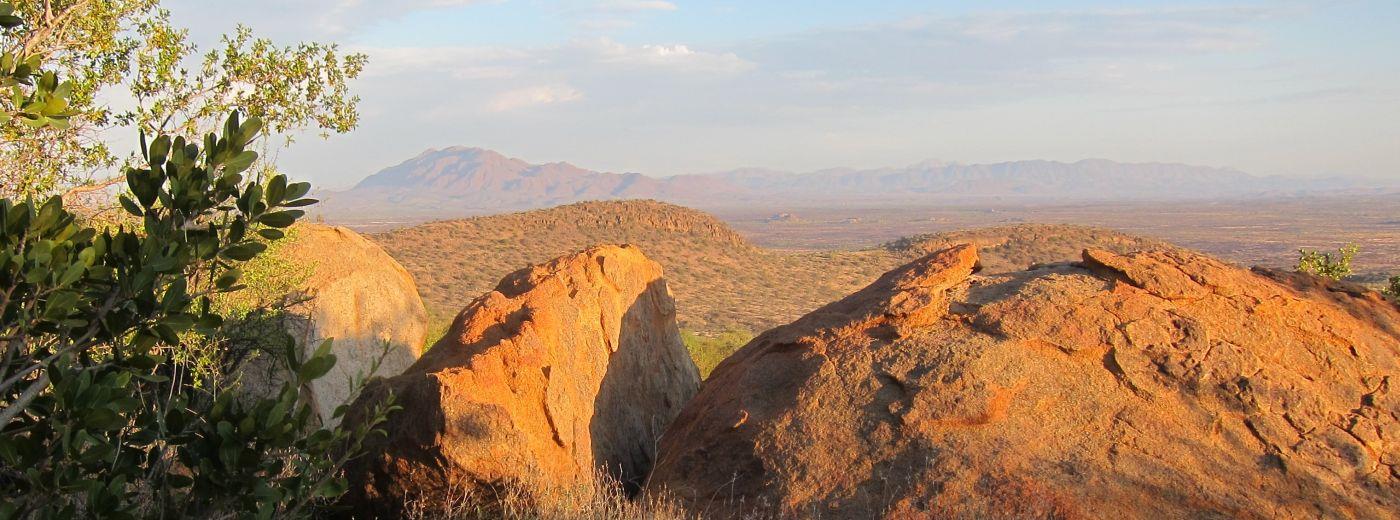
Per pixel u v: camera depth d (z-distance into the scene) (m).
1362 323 6.78
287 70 8.20
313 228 10.51
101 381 4.05
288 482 4.63
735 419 6.59
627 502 6.23
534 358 6.64
